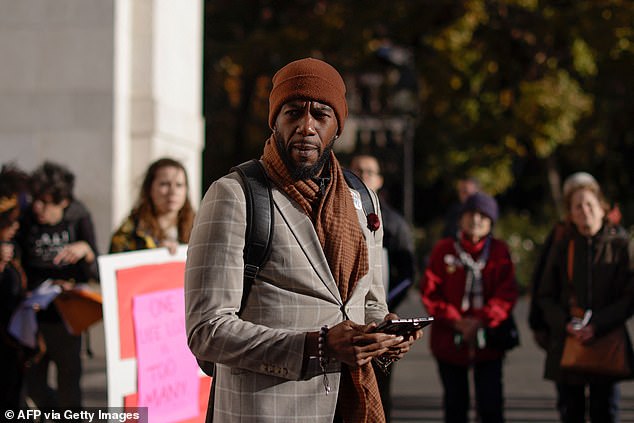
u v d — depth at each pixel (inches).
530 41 1255.5
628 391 576.7
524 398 548.4
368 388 185.6
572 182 381.7
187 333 178.5
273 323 179.5
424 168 1424.7
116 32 627.5
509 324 387.9
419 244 1309.1
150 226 364.5
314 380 179.6
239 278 177.9
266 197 182.2
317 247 183.0
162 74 660.7
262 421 176.6
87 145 624.7
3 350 372.2
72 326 388.8
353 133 1407.5
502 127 1242.0
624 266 367.9
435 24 1262.3
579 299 370.3
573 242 376.2
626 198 1571.1
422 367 668.7
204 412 326.6
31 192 391.2
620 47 1189.1
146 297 316.2
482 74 1218.0
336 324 176.1
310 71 185.8
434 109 1275.8
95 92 626.2
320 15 1240.2
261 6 1370.6
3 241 376.5
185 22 705.0
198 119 725.3
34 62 633.0
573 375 369.7
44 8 633.0
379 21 1231.5
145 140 639.8
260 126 1489.9
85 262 403.2
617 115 1400.1
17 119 632.4
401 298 384.5
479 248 397.4
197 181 722.2
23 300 374.9
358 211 197.6
